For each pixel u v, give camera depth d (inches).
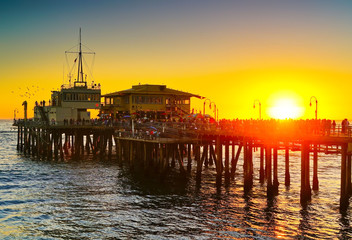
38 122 3959.2
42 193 2340.1
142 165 3075.8
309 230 1662.2
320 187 2356.1
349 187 2023.9
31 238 1631.4
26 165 3432.6
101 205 2063.2
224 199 2116.1
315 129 1915.6
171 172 2898.6
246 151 2204.7
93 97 4106.8
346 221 1752.0
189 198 2151.8
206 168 3112.7
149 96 4045.3
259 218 1808.6
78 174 2915.8
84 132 3890.3
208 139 2498.8
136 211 1948.8
